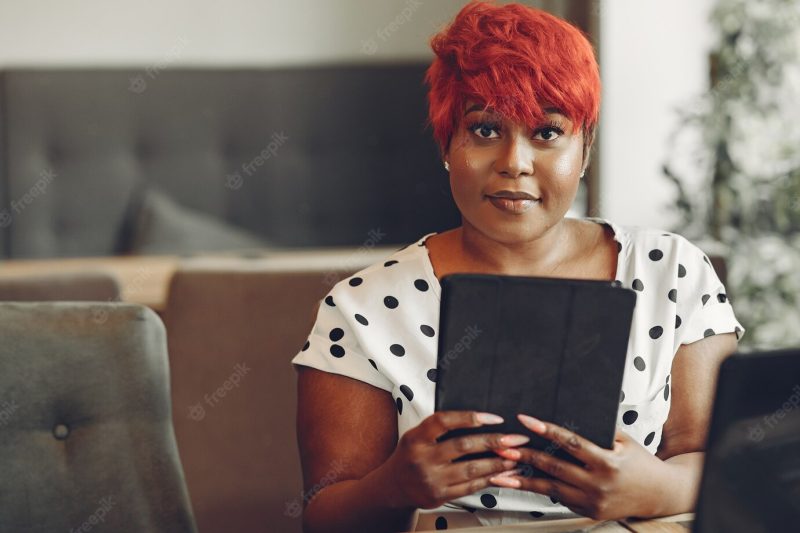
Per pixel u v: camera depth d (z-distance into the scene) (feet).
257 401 5.92
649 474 3.39
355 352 4.15
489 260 4.20
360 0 13.96
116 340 4.16
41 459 4.03
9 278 6.37
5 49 13.46
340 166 13.65
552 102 3.77
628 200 11.94
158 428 4.17
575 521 3.50
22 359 4.05
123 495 4.07
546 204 3.87
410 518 3.94
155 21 13.71
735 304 11.24
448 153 4.07
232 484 5.90
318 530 3.93
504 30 3.82
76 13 13.53
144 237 12.92
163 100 13.28
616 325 3.15
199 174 13.35
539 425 3.23
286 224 13.57
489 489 4.00
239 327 5.92
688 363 4.23
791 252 11.21
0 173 13.01
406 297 4.22
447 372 3.23
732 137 11.34
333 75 13.60
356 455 4.07
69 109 13.05
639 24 11.74
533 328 3.17
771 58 11.39
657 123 11.88
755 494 2.63
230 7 13.82
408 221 13.78
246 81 13.44
